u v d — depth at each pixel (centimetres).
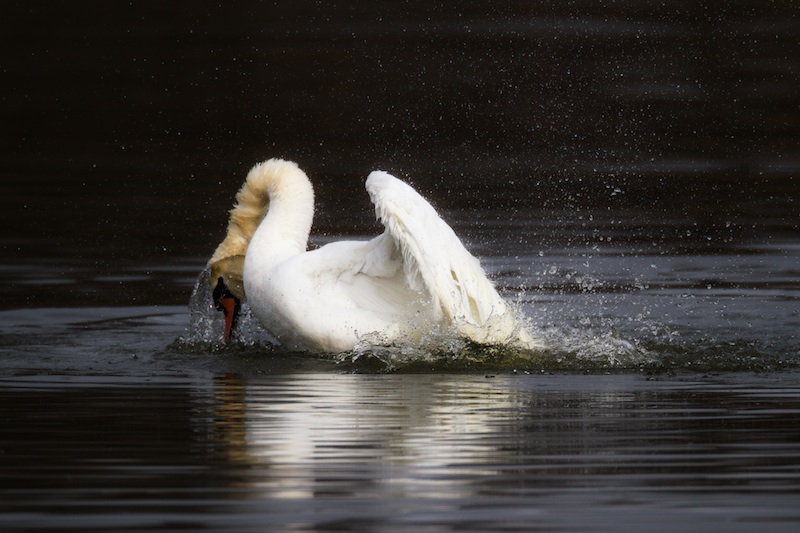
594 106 2942
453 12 3475
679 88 3059
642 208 2192
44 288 1620
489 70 3141
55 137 2727
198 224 2097
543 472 724
